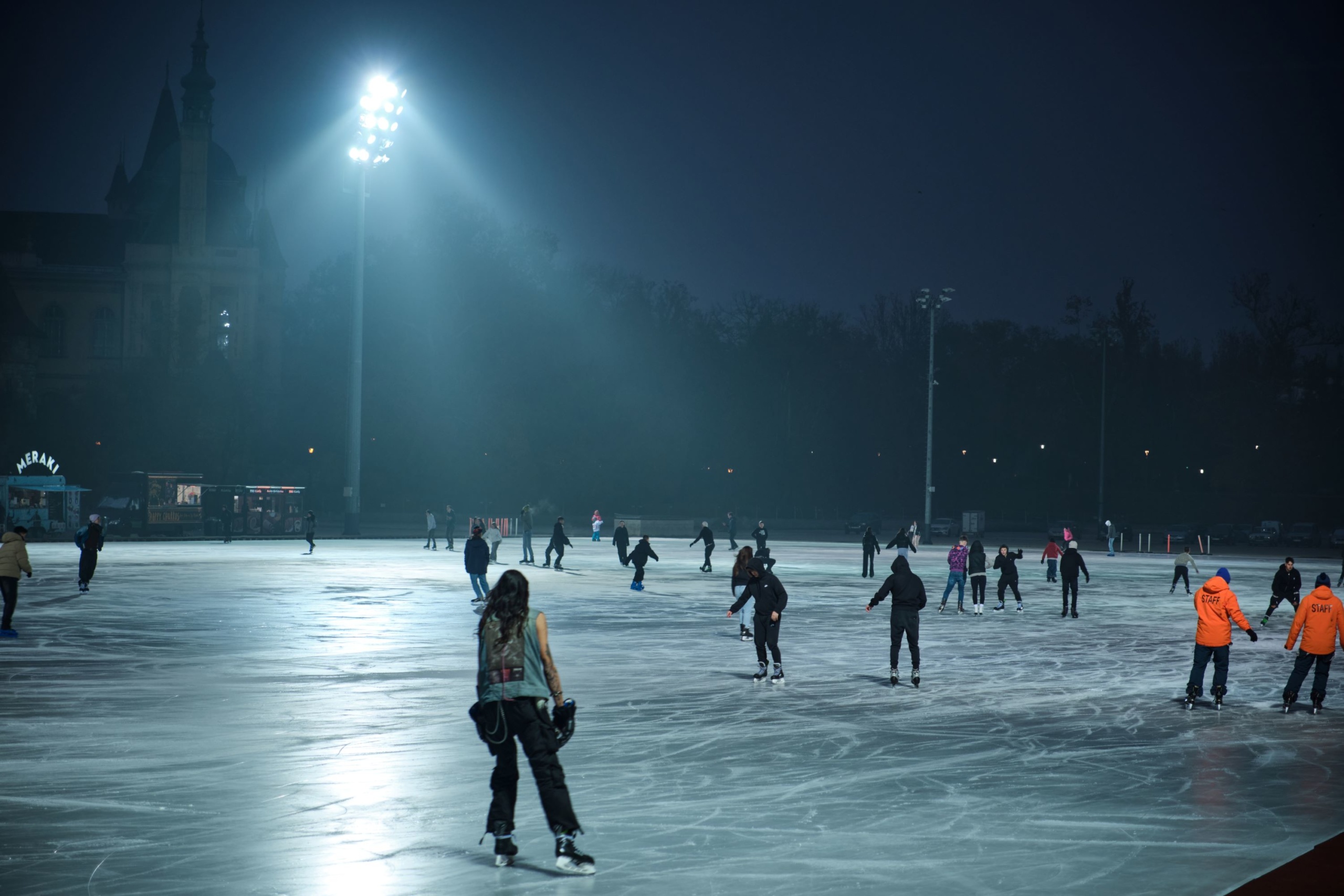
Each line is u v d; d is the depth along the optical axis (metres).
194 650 15.62
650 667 14.89
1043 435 110.88
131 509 53.12
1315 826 7.40
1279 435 97.62
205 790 8.07
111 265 111.75
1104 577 37.25
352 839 6.89
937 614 23.38
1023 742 10.16
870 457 111.31
